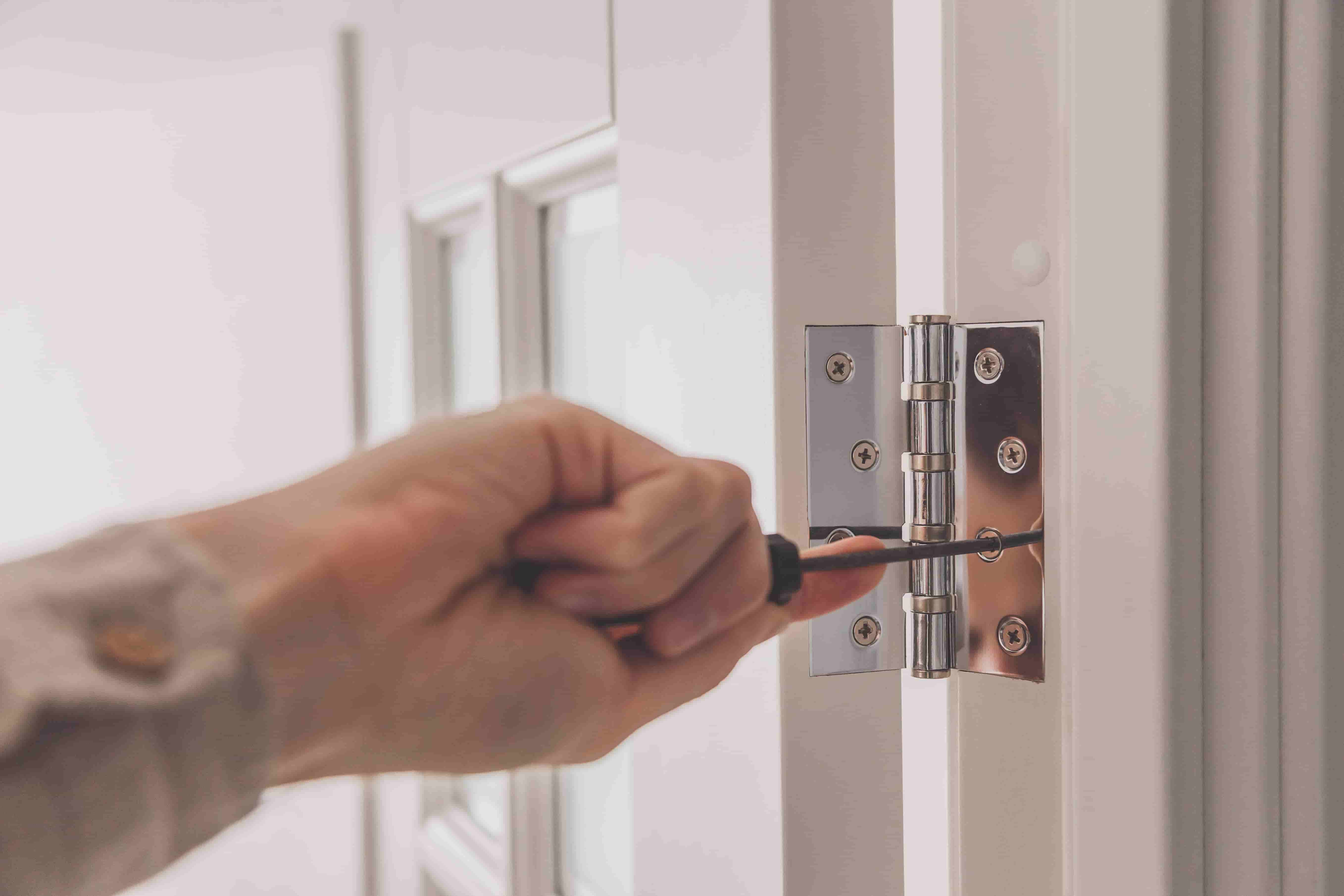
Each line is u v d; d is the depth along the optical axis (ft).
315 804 3.99
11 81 5.34
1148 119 1.19
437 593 0.92
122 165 4.61
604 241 2.29
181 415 4.40
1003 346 1.36
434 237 3.15
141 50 4.39
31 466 5.53
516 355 2.53
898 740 1.53
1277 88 1.23
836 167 1.46
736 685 1.57
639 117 1.81
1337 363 1.28
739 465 1.53
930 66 1.51
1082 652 1.26
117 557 0.78
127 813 0.72
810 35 1.44
